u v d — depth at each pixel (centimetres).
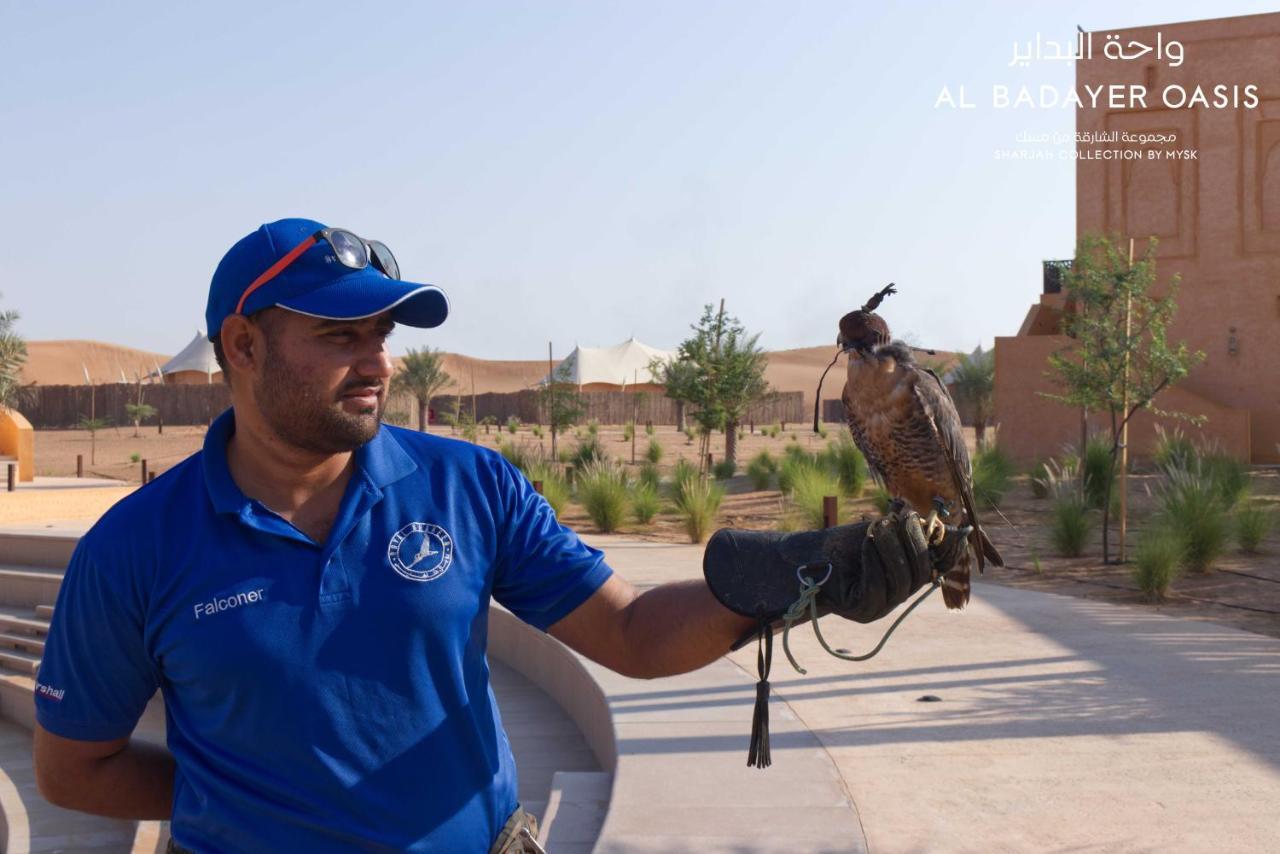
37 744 222
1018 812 516
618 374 7862
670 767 561
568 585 227
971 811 517
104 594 205
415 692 205
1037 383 2419
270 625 200
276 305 201
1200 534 1261
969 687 746
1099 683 755
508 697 940
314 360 203
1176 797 533
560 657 895
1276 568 1267
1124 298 1452
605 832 475
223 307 207
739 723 646
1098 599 1141
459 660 211
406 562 208
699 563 1397
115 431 6594
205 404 7094
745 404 3170
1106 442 2009
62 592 212
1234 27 2419
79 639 208
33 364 14950
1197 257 2453
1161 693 729
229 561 203
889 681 764
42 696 216
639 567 1352
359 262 205
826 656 845
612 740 636
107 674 210
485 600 219
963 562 441
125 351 16088
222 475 208
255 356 205
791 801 512
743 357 3128
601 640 229
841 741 626
